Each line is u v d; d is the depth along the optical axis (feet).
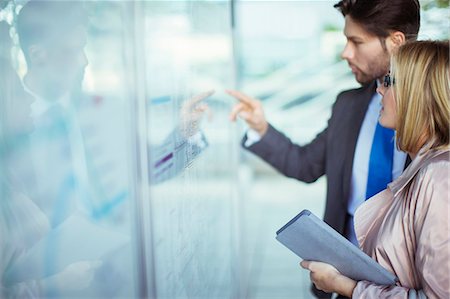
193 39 4.76
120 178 2.66
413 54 3.85
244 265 12.16
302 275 13.76
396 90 3.92
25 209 2.70
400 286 3.81
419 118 3.82
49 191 2.67
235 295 8.80
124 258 2.71
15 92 2.61
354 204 5.89
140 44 2.72
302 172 7.29
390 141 5.68
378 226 4.24
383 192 4.31
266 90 27.68
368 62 5.44
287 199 22.68
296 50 27.81
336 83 27.45
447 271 3.41
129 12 2.65
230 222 8.32
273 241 16.87
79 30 2.58
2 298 2.76
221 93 7.40
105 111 2.62
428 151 3.77
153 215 2.89
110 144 2.64
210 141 6.07
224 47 7.95
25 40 2.58
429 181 3.58
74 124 2.61
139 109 2.71
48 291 2.75
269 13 27.99
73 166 2.64
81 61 2.59
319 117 27.22
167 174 3.37
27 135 2.64
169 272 3.37
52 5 2.56
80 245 2.71
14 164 2.66
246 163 26.21
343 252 3.90
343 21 5.84
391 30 5.18
